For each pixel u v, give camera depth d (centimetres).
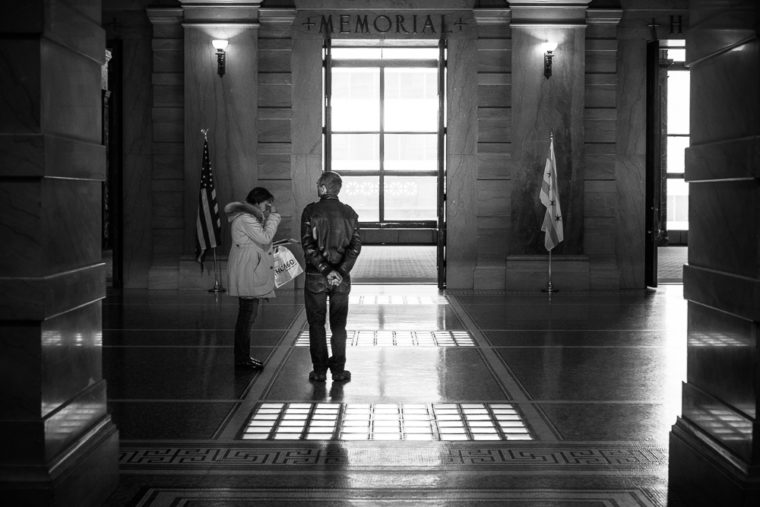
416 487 640
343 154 2831
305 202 1975
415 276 2261
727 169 562
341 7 1953
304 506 599
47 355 534
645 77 1981
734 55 564
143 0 1961
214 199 1877
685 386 632
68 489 539
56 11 542
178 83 1953
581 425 818
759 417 523
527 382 1004
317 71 1969
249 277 1057
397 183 2967
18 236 527
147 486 639
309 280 997
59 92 556
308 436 780
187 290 1934
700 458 583
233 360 1130
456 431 797
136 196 1980
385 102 2786
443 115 1964
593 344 1250
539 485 645
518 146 1938
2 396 524
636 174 1988
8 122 525
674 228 3328
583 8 1927
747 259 542
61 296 543
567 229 1941
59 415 546
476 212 1967
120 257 1980
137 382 1002
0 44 523
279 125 1942
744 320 541
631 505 602
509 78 1945
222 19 1927
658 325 1430
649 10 1961
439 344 1250
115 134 1969
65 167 554
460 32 1966
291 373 1052
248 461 703
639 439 770
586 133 1959
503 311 1598
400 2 1961
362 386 984
